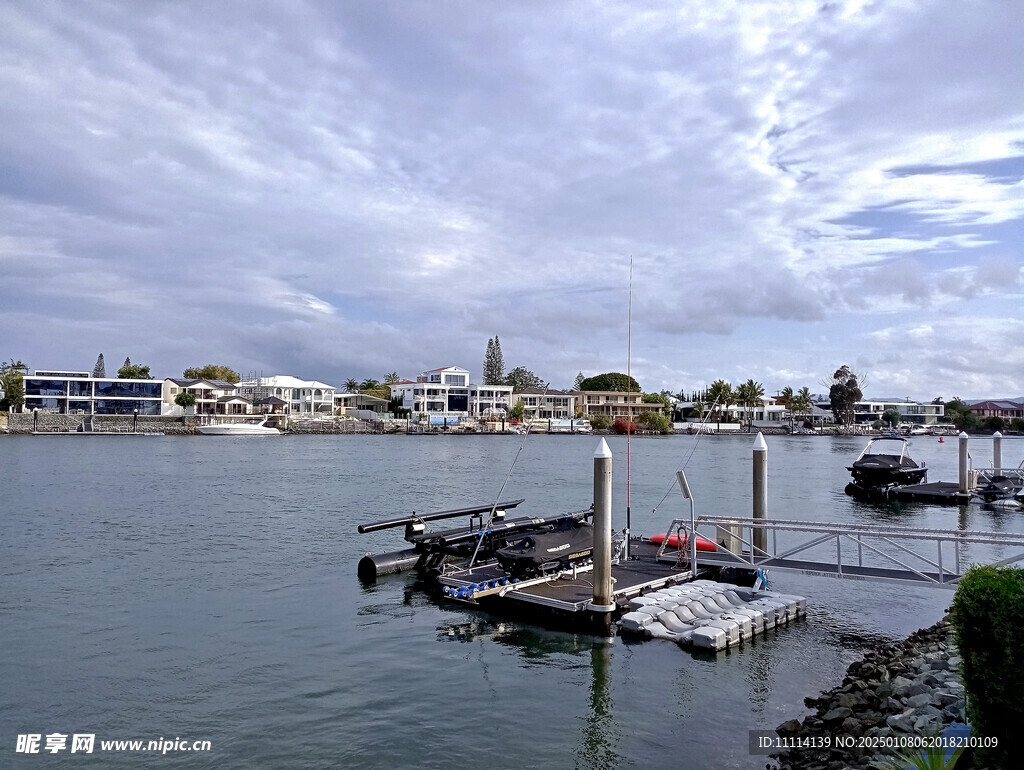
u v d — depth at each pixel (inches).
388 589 791.7
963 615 285.1
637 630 621.3
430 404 6156.5
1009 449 4382.4
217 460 2792.8
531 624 661.9
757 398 7795.3
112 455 3002.0
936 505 1606.8
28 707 470.9
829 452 4062.5
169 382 5447.8
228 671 538.6
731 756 408.2
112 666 546.9
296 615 689.6
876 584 828.0
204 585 804.0
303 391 6013.8
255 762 398.6
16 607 706.8
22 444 3718.0
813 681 526.6
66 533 1138.0
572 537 791.1
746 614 634.2
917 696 423.8
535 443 4712.1
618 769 394.0
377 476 2176.4
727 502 1638.8
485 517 1295.5
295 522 1263.5
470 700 488.7
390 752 412.2
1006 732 272.1
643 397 7165.4
